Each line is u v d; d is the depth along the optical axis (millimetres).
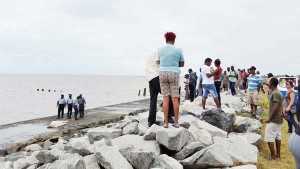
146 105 32250
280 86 18594
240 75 26016
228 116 10180
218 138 8242
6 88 113375
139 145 7266
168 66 7500
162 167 5996
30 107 45844
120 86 145125
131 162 6328
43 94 80125
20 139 17734
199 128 8852
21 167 7812
